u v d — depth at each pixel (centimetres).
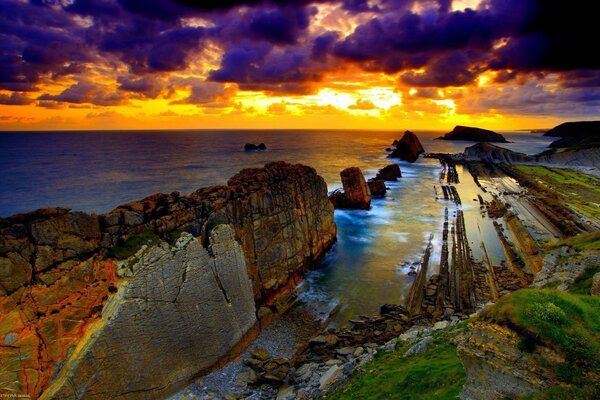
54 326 2225
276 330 3622
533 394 1382
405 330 3459
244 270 3522
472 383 1576
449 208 8525
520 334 1485
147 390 2555
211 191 3709
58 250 2342
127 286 2508
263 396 2666
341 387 2417
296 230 4734
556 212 7556
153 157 18138
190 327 2880
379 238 6328
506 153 17612
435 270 5025
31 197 8856
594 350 1391
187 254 2925
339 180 12538
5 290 2112
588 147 16512
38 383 2114
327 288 4469
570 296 1717
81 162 15312
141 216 2822
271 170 4831
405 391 2056
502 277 4766
